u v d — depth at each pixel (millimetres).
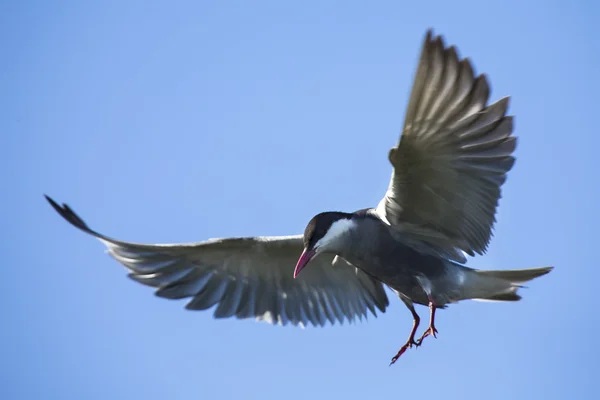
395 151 13680
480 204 14383
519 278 14836
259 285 16828
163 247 15734
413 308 15883
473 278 15047
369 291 16859
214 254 16266
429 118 13148
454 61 12484
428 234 15102
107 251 15656
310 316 17016
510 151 13734
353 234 15195
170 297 16297
